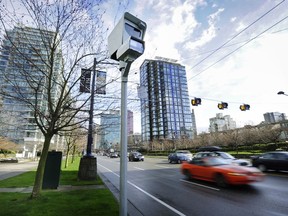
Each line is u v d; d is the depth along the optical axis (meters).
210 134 52.16
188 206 6.01
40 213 4.82
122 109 3.05
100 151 92.94
